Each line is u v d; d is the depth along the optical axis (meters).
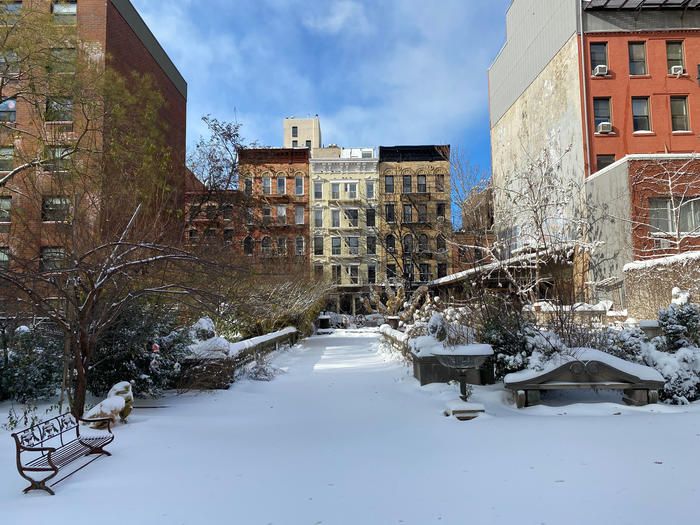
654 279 16.16
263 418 7.89
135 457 5.69
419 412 7.99
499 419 7.24
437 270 51.31
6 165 20.45
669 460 5.02
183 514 3.99
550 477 4.62
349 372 13.25
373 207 53.22
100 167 13.30
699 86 27.72
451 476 4.77
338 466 5.22
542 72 31.52
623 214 21.95
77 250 8.02
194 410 8.58
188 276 10.62
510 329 9.84
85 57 17.17
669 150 27.31
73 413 7.45
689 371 7.90
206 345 10.86
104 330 8.63
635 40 27.94
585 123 27.25
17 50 15.70
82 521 3.89
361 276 52.84
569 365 7.83
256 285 18.08
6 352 9.19
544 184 27.11
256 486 4.64
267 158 52.22
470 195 27.56
